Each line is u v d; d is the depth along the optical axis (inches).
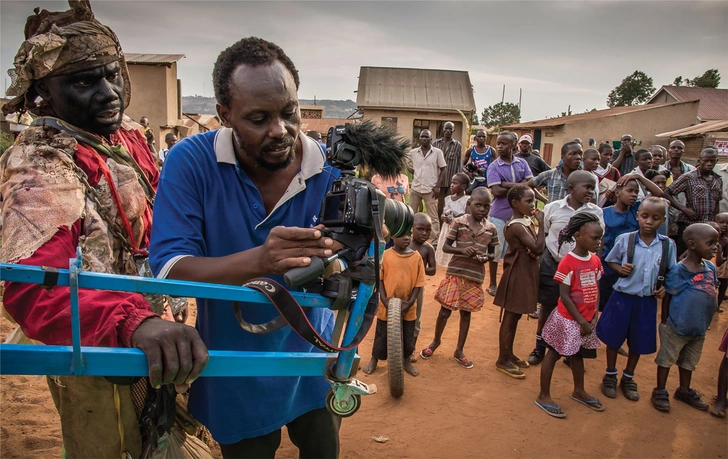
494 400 174.4
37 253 60.0
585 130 1157.7
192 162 68.5
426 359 204.2
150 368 48.6
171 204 66.5
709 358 217.3
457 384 184.7
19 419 148.9
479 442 150.0
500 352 194.9
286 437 150.3
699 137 939.3
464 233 198.2
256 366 56.4
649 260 173.8
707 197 280.2
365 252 62.4
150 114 703.7
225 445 76.9
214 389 74.0
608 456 146.3
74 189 67.1
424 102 1117.1
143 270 82.7
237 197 70.5
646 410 172.6
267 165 66.8
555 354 167.8
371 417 161.6
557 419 164.2
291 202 73.5
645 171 351.6
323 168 75.9
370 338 226.4
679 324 167.9
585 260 166.2
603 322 183.8
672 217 291.3
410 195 389.4
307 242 58.3
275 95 61.3
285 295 56.2
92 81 75.1
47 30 76.0
